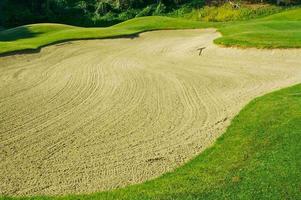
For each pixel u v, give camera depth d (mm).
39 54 33594
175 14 72000
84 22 73438
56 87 24062
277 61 29922
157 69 28875
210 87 23422
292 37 34281
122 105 20406
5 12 75000
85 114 19141
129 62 31734
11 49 32812
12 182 13062
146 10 73812
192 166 13398
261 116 17031
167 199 11086
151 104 20453
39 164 14195
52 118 18625
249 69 27938
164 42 41844
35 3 77625
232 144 14688
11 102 21000
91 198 11633
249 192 11078
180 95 21938
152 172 13391
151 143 15680
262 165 12500
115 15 74375
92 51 36375
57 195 12172
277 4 68812
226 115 18234
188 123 17609
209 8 71312
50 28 53219
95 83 24906
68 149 15312
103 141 15961
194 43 38500
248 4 70250
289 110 17250
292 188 11125
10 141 16078
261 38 34625
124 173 13422
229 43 34094
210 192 11250
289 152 13180
